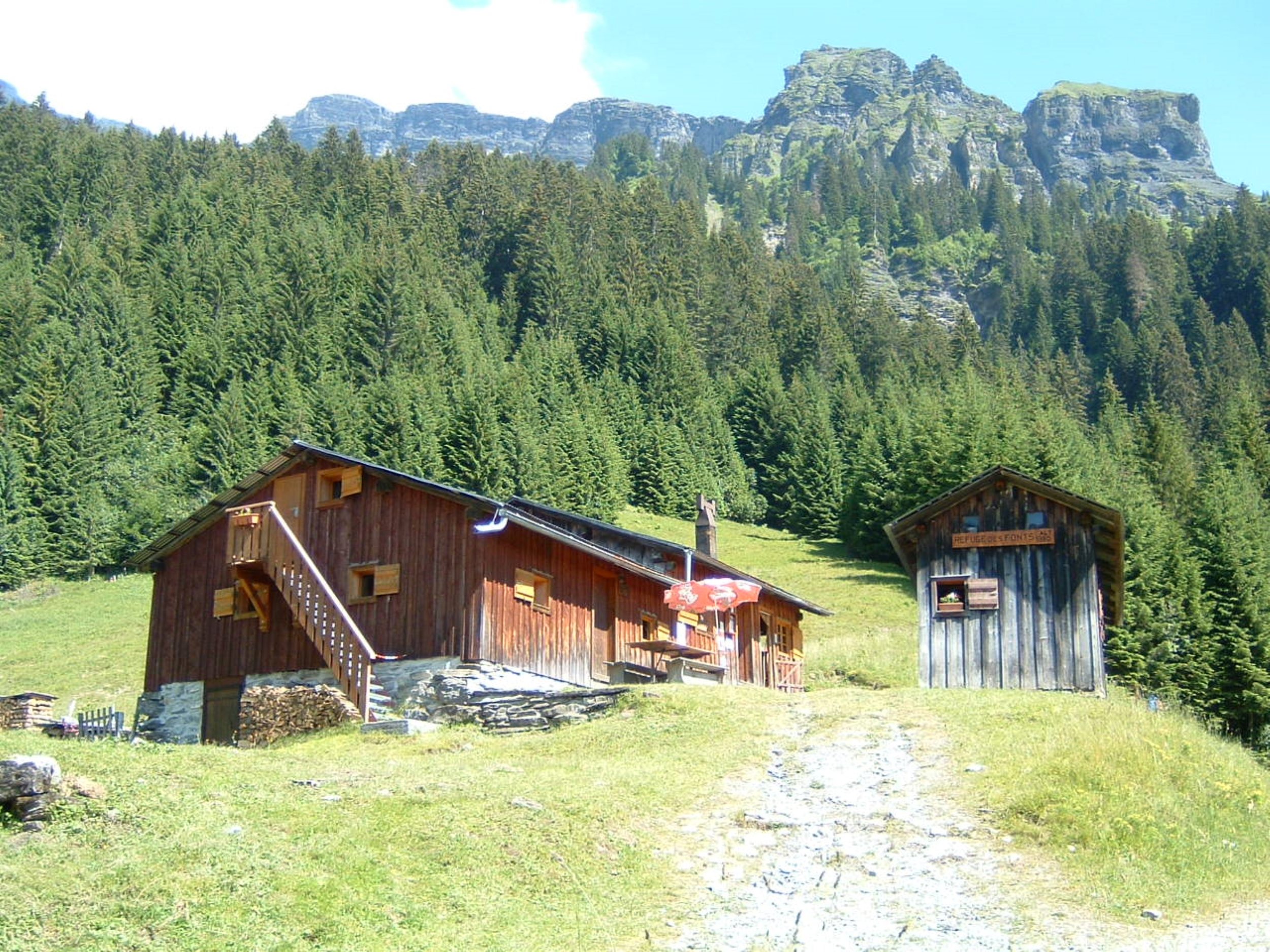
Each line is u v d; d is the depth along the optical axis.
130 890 12.74
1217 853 17.11
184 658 32.47
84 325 97.75
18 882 12.45
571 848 16.17
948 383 121.06
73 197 141.50
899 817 18.20
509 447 86.38
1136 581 50.75
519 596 29.73
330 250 127.25
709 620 37.81
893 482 81.81
